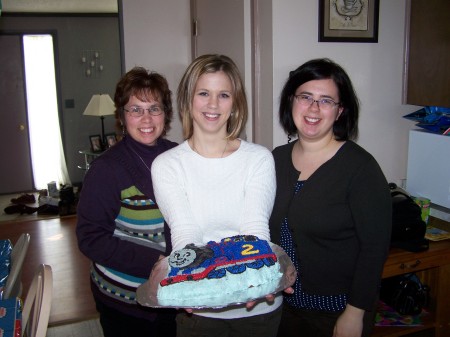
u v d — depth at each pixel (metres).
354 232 1.36
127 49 3.16
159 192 1.26
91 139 5.97
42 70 6.13
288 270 1.17
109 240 1.31
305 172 1.42
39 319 1.26
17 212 5.29
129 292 1.36
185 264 1.12
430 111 2.24
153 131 1.42
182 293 1.08
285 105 1.51
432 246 1.97
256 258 1.14
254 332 1.27
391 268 1.87
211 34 2.80
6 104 6.05
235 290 1.09
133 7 3.13
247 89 2.28
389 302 2.17
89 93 6.39
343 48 2.18
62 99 6.27
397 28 2.26
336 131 1.41
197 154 1.28
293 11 2.06
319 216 1.34
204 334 1.29
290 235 1.42
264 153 1.31
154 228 1.37
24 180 6.32
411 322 2.06
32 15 5.96
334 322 1.41
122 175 1.34
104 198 1.32
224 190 1.25
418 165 2.27
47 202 5.30
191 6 3.15
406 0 2.24
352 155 1.34
